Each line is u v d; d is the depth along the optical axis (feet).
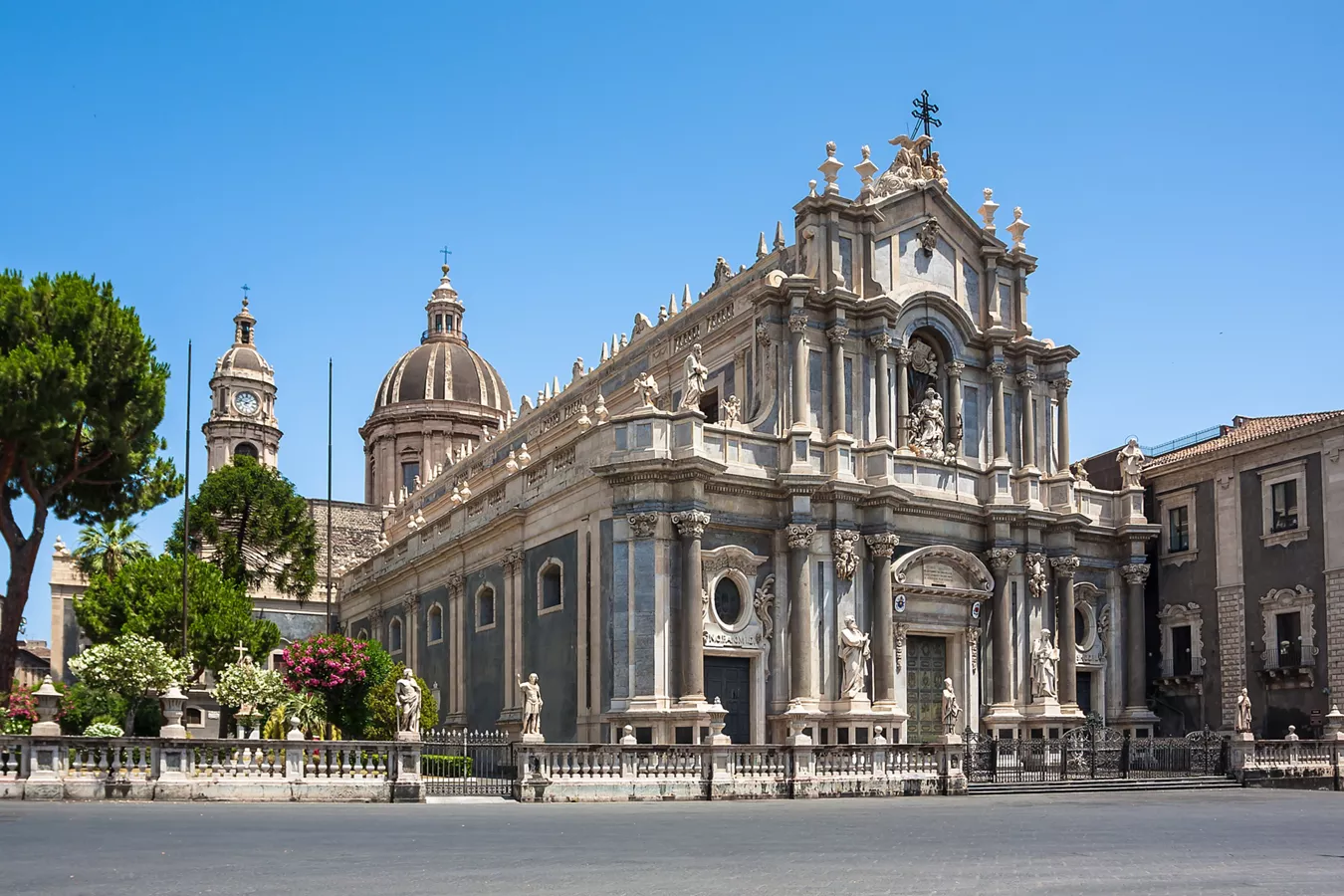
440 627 211.20
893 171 182.39
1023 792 139.44
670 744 131.85
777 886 53.47
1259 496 190.08
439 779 120.26
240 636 202.39
